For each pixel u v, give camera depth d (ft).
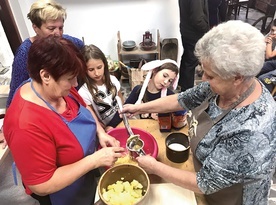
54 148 2.89
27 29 10.21
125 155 3.44
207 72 2.38
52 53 2.48
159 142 3.96
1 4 8.80
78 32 10.76
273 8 11.67
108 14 10.36
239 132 2.33
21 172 2.71
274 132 2.31
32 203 6.22
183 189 3.14
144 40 10.49
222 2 9.68
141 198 2.65
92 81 4.95
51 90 2.74
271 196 5.78
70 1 9.96
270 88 7.36
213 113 2.79
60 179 2.82
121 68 10.46
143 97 5.18
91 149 3.49
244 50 2.10
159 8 10.30
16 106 2.73
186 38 8.90
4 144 4.17
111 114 5.19
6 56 8.44
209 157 2.57
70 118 3.17
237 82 2.30
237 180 2.40
